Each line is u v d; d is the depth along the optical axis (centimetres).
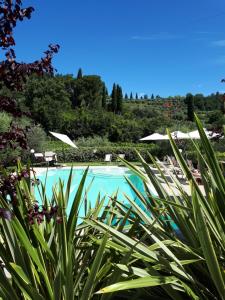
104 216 407
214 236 309
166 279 263
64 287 276
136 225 339
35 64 297
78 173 2444
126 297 315
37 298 260
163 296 311
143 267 337
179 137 2420
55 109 5116
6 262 299
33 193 413
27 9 292
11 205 342
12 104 315
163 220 353
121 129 4619
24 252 303
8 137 317
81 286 321
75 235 399
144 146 3681
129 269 275
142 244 309
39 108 5000
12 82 296
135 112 6788
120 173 2455
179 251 313
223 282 257
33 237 322
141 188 1909
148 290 313
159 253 317
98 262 270
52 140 4500
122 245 319
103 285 309
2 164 345
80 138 4378
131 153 3244
